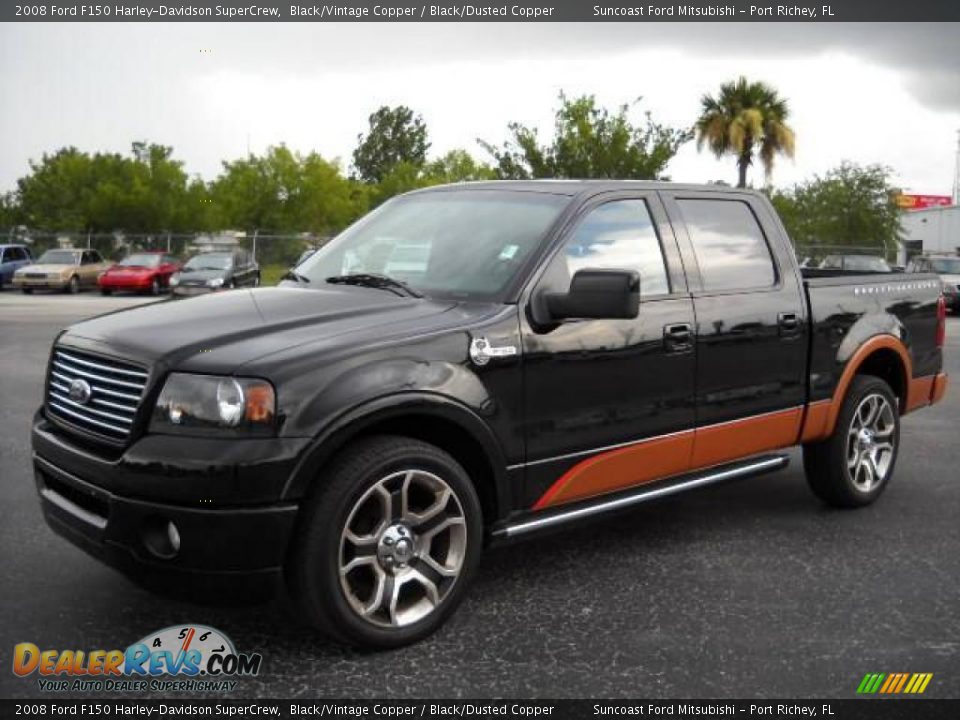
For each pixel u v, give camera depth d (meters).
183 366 3.47
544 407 4.07
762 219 5.28
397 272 4.46
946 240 48.19
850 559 4.80
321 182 46.53
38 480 4.00
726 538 5.14
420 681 3.46
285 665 3.58
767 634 3.88
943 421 8.59
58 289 30.00
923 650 3.74
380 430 3.76
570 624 3.96
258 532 3.33
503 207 4.58
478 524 3.89
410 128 87.94
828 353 5.36
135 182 41.31
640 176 29.75
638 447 4.44
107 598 4.16
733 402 4.85
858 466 5.66
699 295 4.73
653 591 4.34
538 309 4.08
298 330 3.72
